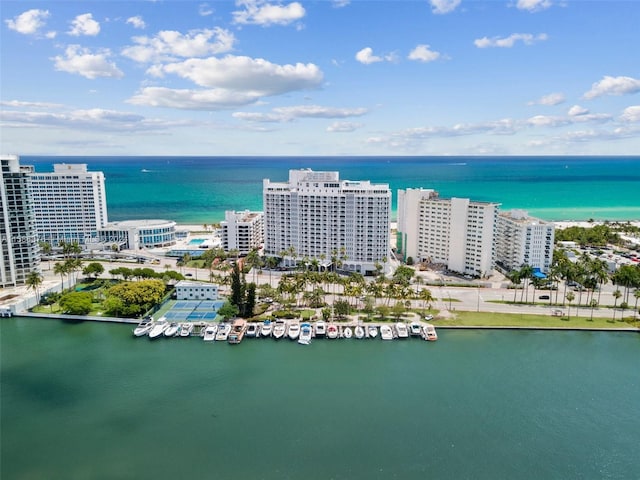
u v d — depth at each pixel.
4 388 155.75
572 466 120.75
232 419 138.88
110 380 160.62
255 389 154.88
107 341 192.00
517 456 124.12
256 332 195.12
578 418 140.62
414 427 135.88
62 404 146.50
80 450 125.56
